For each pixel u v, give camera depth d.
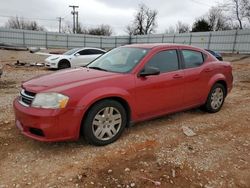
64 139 3.37
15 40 40.72
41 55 25.69
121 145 3.76
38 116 3.23
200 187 2.85
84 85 3.48
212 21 52.47
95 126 3.60
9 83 9.02
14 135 4.01
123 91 3.75
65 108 3.28
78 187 2.78
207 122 4.87
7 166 3.14
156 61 4.27
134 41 47.47
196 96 4.94
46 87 3.43
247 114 5.47
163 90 4.27
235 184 2.93
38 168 3.12
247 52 31.12
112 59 4.51
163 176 3.01
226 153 3.63
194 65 4.91
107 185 2.82
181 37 39.53
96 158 3.38
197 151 3.65
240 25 32.28
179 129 4.45
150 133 4.22
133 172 3.07
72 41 44.03
